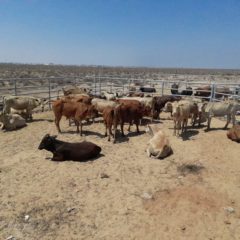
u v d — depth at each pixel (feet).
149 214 16.25
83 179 20.03
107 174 20.80
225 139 28.32
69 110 29.45
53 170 21.34
